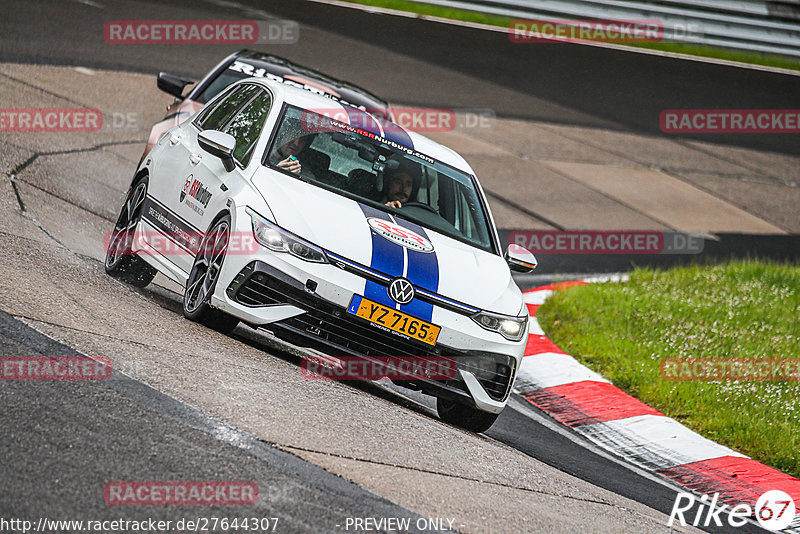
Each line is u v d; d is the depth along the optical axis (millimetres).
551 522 15984
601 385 29188
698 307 38281
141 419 14953
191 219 23438
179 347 19312
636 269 44875
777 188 68438
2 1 60656
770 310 39312
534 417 26594
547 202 54062
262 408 17016
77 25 60250
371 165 24328
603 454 24391
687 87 83375
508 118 66938
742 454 25516
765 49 95000
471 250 23547
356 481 15023
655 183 62844
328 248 20938
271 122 24156
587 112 73125
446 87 69188
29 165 35531
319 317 20625
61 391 15195
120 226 26812
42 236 26766
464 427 22656
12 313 18094
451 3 87562
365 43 74375
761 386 30078
